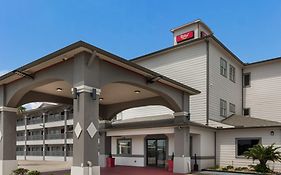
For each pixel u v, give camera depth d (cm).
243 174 1648
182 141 1675
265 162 1678
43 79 1199
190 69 2203
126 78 1248
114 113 2023
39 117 5066
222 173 1686
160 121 2041
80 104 1027
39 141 4900
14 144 1414
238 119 2188
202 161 1859
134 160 2178
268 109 2464
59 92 1568
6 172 1348
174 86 1573
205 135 1927
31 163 3391
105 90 1591
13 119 1426
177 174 1599
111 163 2108
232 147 1947
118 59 1134
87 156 999
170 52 2355
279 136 1778
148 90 1466
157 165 2041
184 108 1683
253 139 1872
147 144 2127
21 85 1318
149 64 2478
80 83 1035
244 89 2628
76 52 1048
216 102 2164
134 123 2184
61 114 4659
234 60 2509
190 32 2480
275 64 2486
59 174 1574
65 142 4456
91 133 1021
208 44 2133
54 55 1060
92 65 1066
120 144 2306
